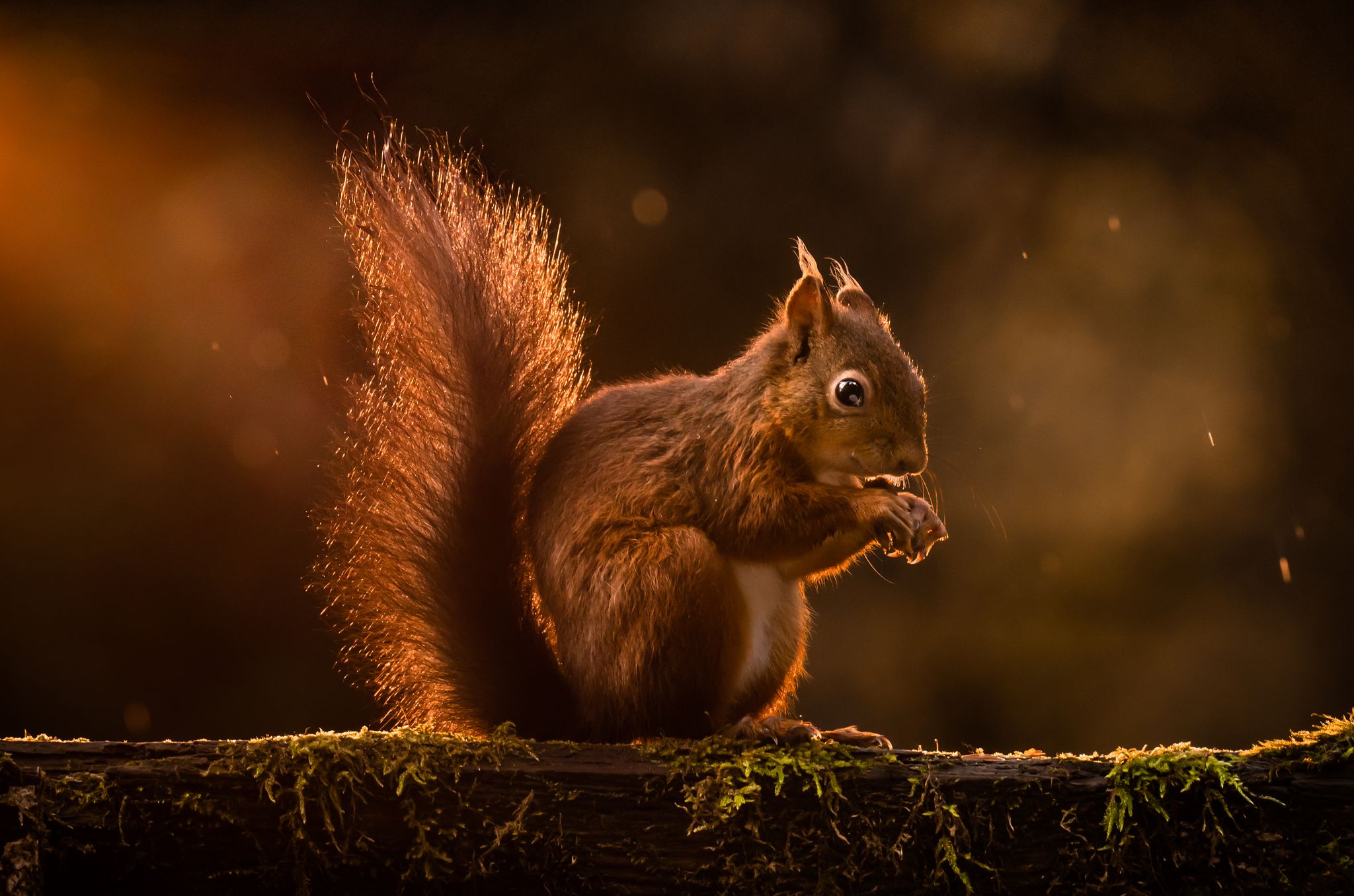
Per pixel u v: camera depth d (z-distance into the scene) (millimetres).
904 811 7301
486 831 7297
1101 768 7305
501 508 7418
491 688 7406
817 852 7297
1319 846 7289
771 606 7422
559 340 7449
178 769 7289
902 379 7426
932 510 7398
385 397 7426
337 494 7418
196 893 7289
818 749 7316
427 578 7414
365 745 7301
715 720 7371
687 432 7406
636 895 7297
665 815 7301
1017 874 7297
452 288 7430
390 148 7445
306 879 7289
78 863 7285
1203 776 7297
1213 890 7293
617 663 7363
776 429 7414
